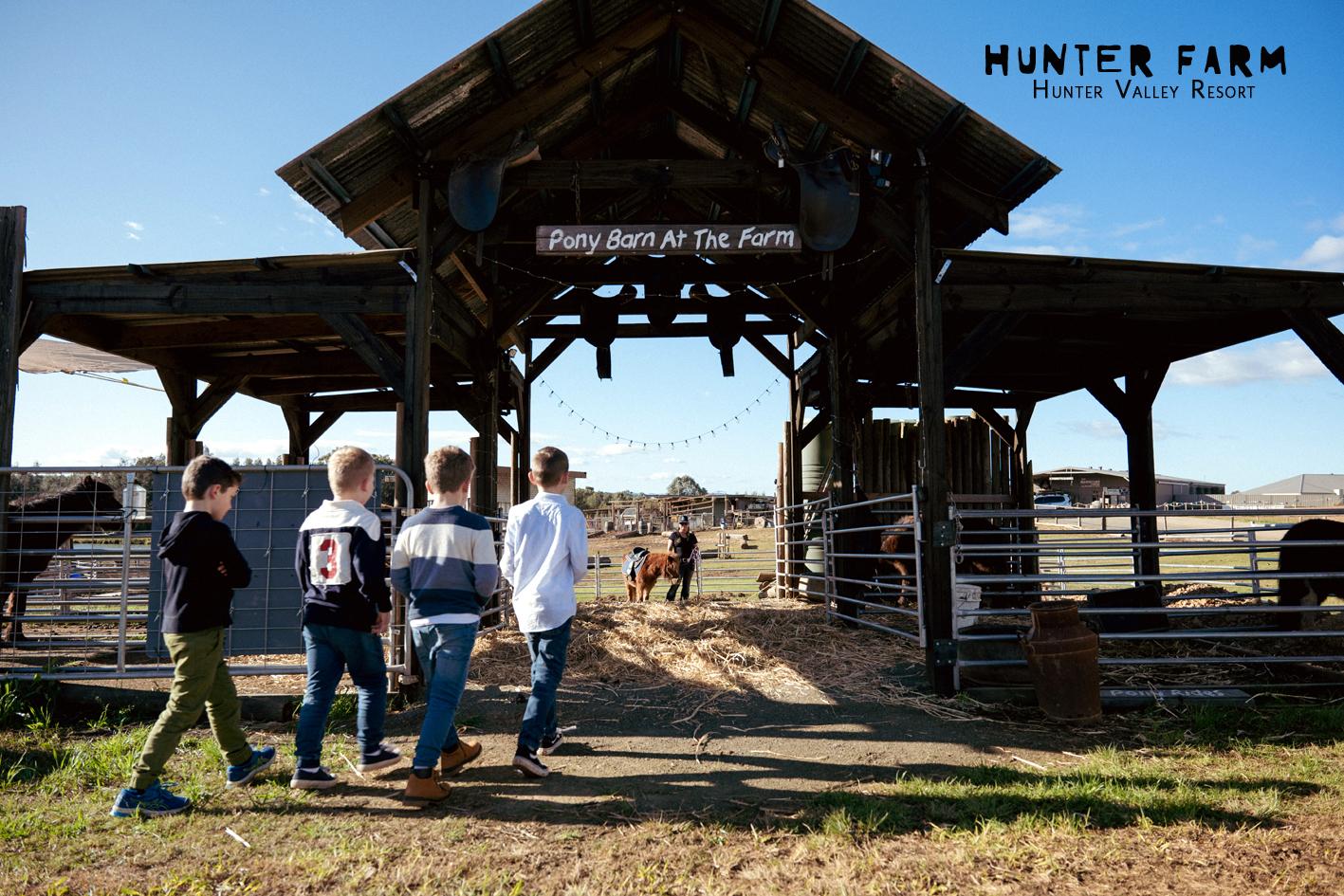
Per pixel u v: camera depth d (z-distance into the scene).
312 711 4.22
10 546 7.87
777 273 10.51
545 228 7.32
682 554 14.16
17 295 6.79
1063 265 7.10
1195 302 7.20
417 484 6.80
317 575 4.21
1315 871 3.18
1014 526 12.99
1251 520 27.92
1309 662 6.25
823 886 3.10
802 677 6.89
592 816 3.88
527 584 4.53
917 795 4.10
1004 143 6.79
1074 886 3.08
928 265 7.07
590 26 7.24
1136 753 4.87
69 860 3.33
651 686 6.68
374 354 6.98
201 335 9.48
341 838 3.57
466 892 3.03
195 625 3.91
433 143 7.34
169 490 6.05
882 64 6.75
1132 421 11.14
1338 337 7.21
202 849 3.47
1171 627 8.94
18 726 5.54
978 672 6.61
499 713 5.83
